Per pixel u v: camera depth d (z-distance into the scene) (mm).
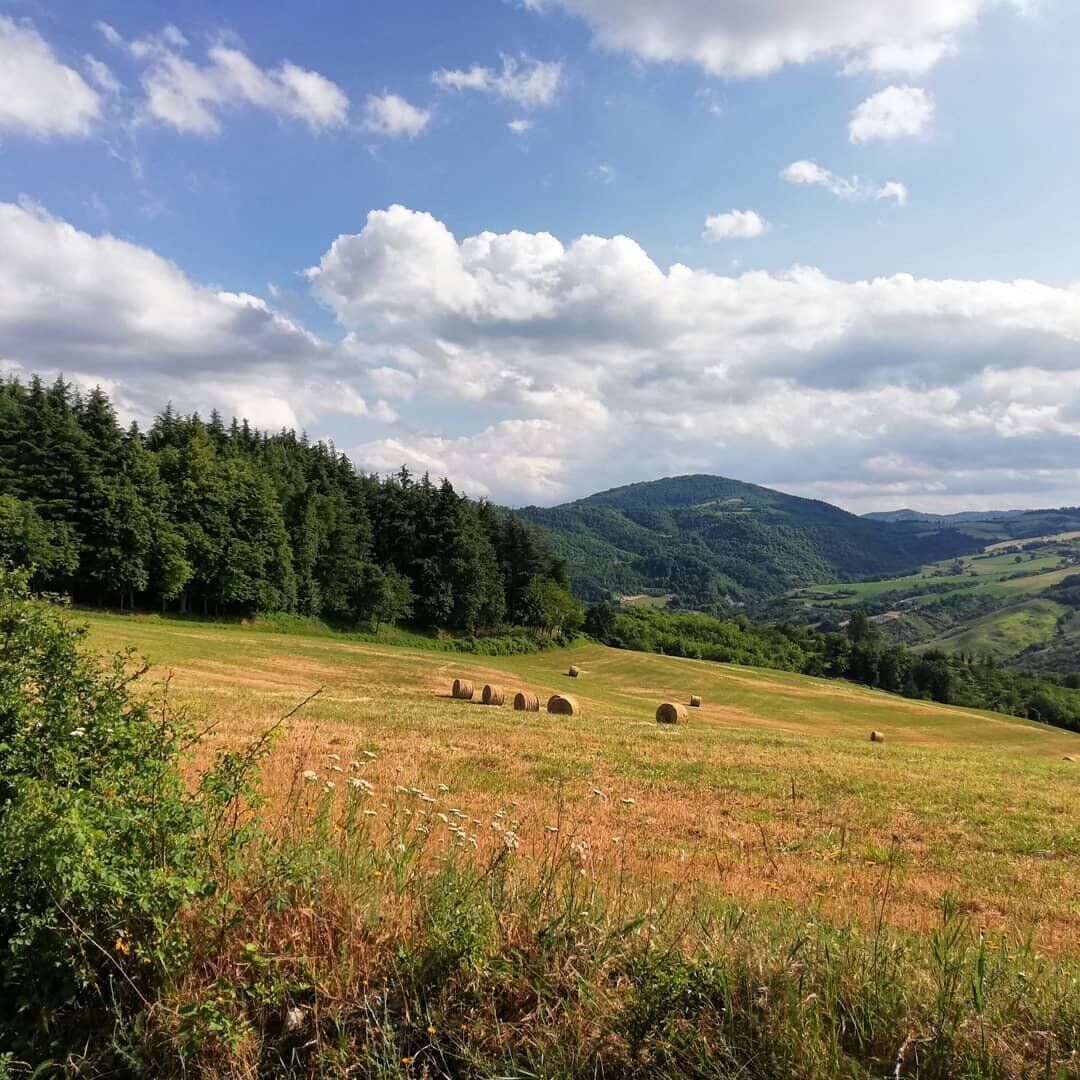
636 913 4395
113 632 44344
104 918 3480
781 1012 3459
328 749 15820
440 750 17453
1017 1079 3203
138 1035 3256
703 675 72000
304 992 3562
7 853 3217
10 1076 3053
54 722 3988
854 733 50469
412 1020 3447
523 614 90125
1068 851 11758
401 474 88125
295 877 3924
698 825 11914
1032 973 4383
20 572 4426
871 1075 3250
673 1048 3303
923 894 8953
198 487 62219
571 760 17516
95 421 63656
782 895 7766
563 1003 3506
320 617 72562
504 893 4305
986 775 19625
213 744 13469
